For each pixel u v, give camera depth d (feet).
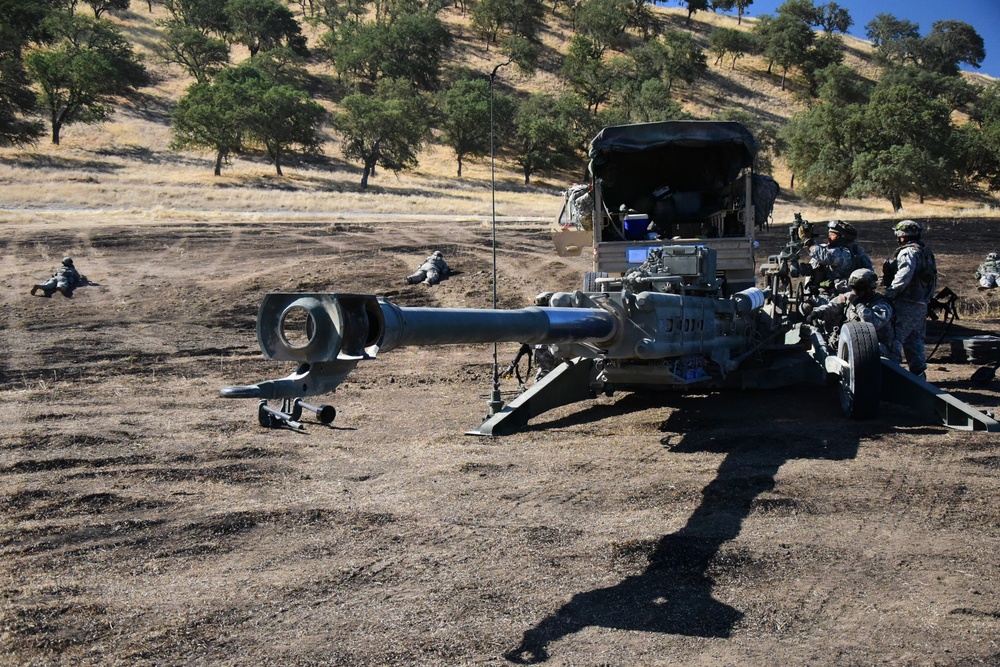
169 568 15.85
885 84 458.91
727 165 35.32
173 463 22.99
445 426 27.45
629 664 12.01
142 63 367.66
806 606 13.57
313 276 66.44
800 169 224.94
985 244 82.12
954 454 21.63
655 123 33.37
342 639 12.92
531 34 478.59
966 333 44.32
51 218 108.47
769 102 439.22
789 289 33.55
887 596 13.83
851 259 32.40
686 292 23.17
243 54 436.35
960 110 478.59
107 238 87.56
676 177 37.42
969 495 18.42
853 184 204.03
